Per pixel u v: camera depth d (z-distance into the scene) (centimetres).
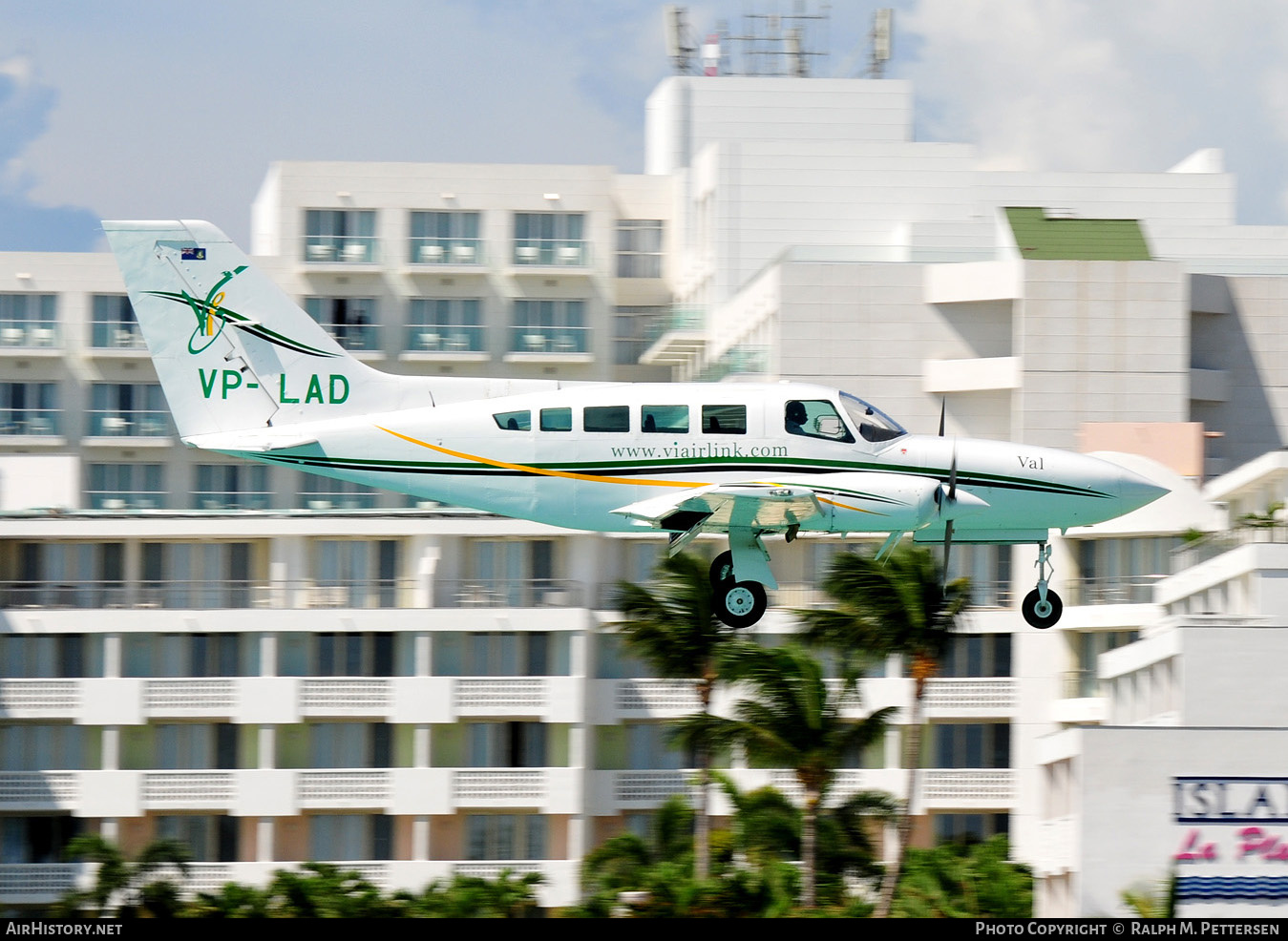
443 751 12312
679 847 10950
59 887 11900
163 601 12662
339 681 12219
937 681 12581
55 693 12200
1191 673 9725
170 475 16862
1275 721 9681
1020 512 8069
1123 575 12731
